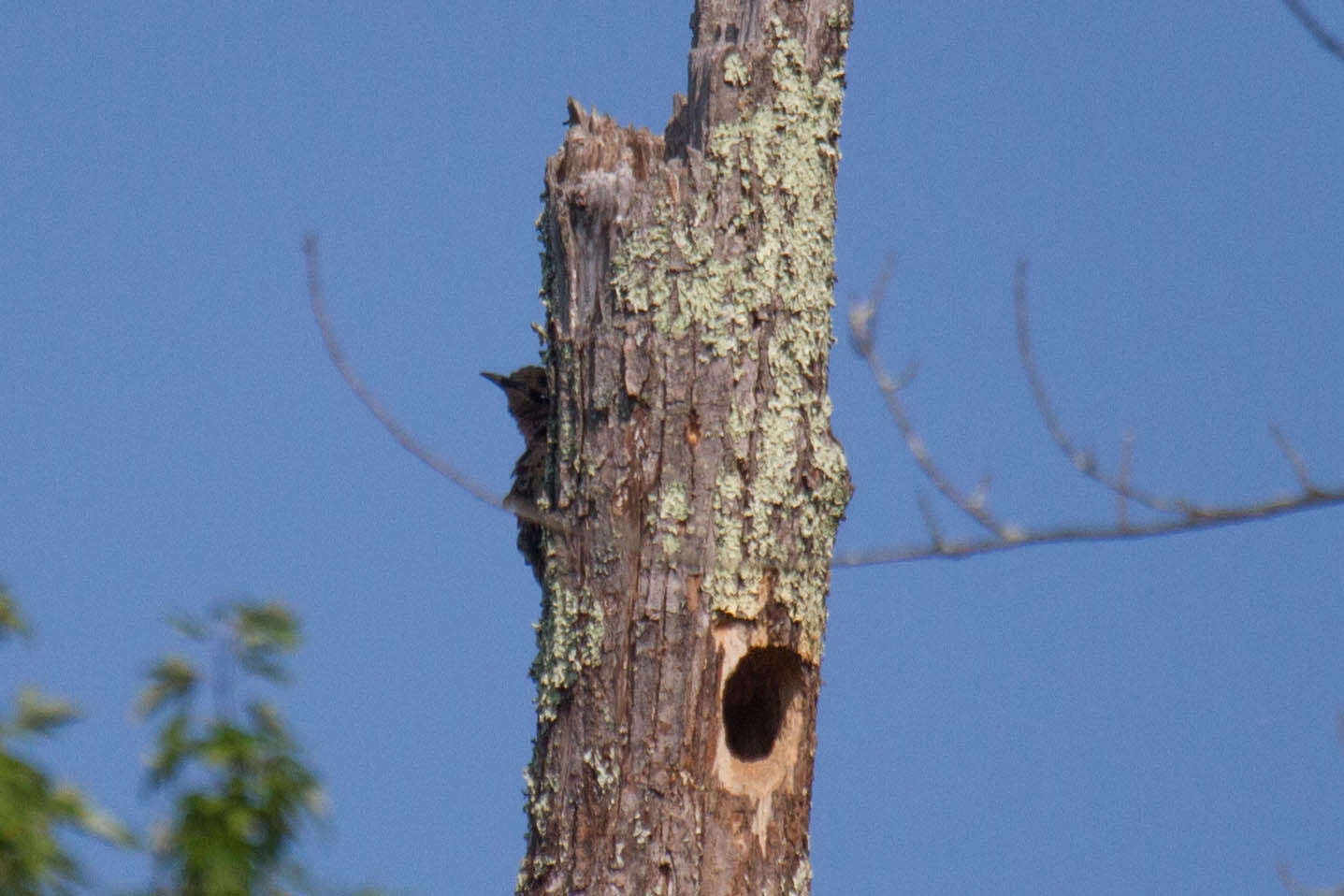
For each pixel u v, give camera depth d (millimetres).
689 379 12602
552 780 12406
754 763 12539
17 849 8414
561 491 12703
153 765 9219
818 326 12961
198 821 9109
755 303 12758
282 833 9281
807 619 12609
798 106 13125
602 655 12383
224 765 9266
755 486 12555
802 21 13273
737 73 13047
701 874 12117
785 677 12641
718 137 12945
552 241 13023
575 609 12523
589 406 12680
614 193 12820
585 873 12148
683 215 12789
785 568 12547
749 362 12688
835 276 13211
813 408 12836
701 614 12352
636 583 12406
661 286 12688
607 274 12789
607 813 12180
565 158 13102
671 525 12445
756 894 12219
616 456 12555
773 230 12898
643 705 12266
